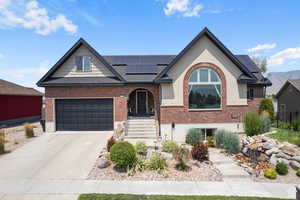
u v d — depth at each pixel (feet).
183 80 43.75
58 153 32.71
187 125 43.93
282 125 48.01
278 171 24.56
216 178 23.41
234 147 33.01
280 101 83.92
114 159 24.73
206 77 44.19
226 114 44.29
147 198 18.48
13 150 34.45
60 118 48.78
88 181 22.62
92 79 48.96
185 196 18.95
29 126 44.98
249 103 59.06
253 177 23.80
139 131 45.37
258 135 36.78
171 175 23.98
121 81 48.32
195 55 43.91
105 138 41.98
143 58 62.23
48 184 21.90
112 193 19.69
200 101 44.27
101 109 49.11
